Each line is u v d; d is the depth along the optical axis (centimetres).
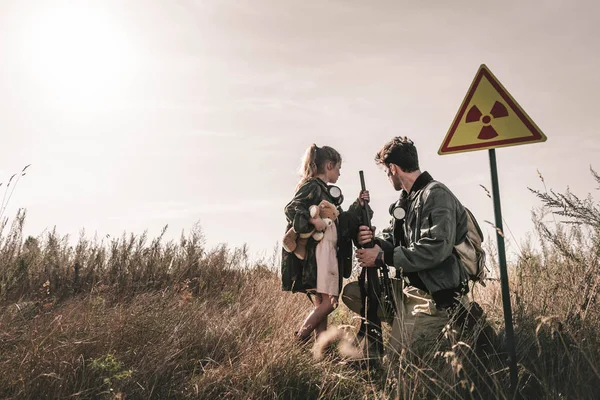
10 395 317
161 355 378
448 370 326
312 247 438
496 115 332
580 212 356
